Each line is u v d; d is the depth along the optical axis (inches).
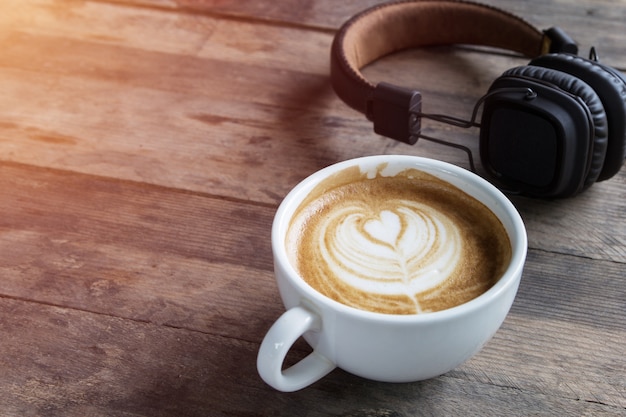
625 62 32.5
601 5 35.6
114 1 35.9
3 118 30.5
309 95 31.6
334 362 22.3
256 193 28.0
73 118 30.5
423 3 32.5
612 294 25.2
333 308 21.0
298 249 23.4
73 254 26.2
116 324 24.5
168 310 24.8
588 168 26.2
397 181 24.8
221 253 26.3
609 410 22.8
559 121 25.4
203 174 28.6
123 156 29.2
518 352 23.9
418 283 22.7
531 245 26.3
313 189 24.0
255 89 31.9
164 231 26.9
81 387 23.3
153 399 23.0
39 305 25.0
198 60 33.1
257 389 23.2
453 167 24.3
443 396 23.0
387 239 23.6
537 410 22.8
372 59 32.7
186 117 30.6
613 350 23.9
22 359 23.8
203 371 23.5
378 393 23.1
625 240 26.5
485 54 33.4
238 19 35.2
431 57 33.3
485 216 23.9
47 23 34.6
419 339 21.0
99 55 33.2
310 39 34.2
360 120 30.5
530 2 35.6
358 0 36.2
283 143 29.7
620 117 25.9
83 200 27.8
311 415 22.8
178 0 36.0
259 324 24.5
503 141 26.6
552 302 25.0
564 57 26.5
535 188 26.8
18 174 28.5
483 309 21.1
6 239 26.7
